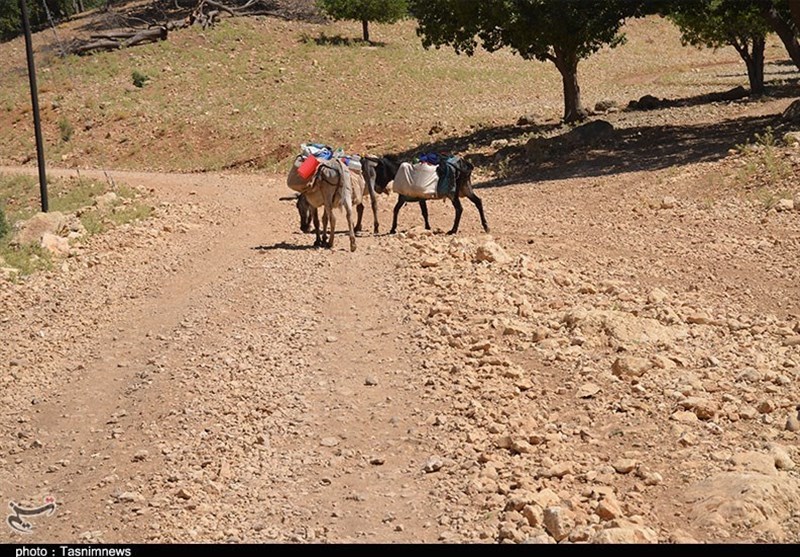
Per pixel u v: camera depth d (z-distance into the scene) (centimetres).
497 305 1302
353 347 1191
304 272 1619
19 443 998
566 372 1034
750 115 3484
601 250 1700
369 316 1320
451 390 1005
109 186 3456
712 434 853
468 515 729
